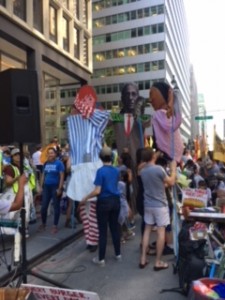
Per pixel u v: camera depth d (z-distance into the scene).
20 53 23.38
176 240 6.29
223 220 5.53
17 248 5.11
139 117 10.91
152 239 7.80
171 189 6.96
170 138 6.77
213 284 3.67
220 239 5.37
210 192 9.37
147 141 12.91
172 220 6.96
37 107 5.23
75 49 31.39
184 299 5.07
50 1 26.22
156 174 6.24
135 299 5.13
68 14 29.27
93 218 7.55
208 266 4.93
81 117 8.05
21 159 5.18
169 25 85.94
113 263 6.68
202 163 13.87
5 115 5.16
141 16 80.81
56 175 8.68
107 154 6.61
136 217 10.38
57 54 26.81
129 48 81.88
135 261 6.78
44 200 8.80
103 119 8.08
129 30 81.88
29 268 6.11
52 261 6.94
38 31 23.86
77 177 7.69
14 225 6.51
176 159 6.78
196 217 5.62
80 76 31.78
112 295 5.28
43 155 10.41
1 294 3.41
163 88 6.86
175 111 6.77
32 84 5.18
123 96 10.88
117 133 10.75
